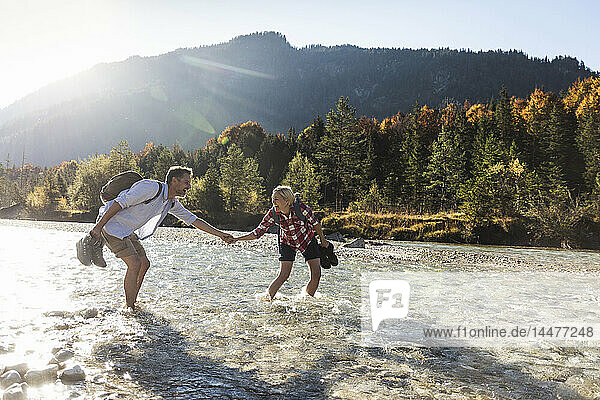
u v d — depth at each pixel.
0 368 2.96
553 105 77.38
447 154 63.09
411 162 67.81
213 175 69.75
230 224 60.31
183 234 25.97
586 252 27.64
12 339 3.71
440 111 121.69
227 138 122.44
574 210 39.59
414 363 3.46
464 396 2.75
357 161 73.94
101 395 2.58
